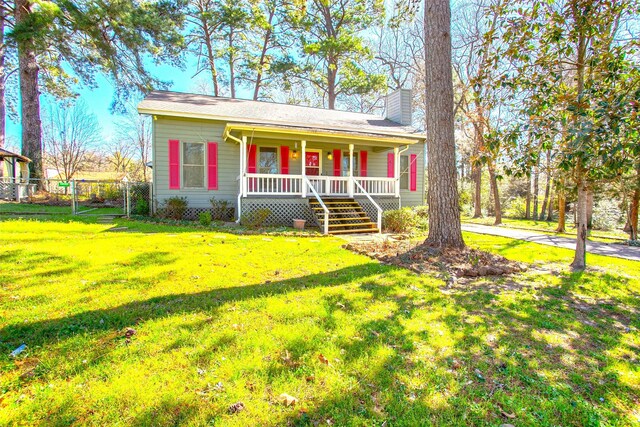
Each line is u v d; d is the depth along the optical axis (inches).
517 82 207.2
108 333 106.7
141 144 1224.8
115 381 82.4
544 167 231.0
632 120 135.2
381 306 137.8
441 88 242.1
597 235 441.4
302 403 78.0
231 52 773.9
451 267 205.2
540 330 124.3
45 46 472.4
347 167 541.0
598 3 184.5
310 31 804.0
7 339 100.7
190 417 71.7
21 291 139.3
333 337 108.9
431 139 248.7
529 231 474.9
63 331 106.7
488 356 103.3
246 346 100.9
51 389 79.1
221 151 455.5
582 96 173.6
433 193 249.4
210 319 119.0
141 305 129.9
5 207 441.4
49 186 669.3
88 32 496.4
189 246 243.0
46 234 259.9
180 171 435.8
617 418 78.9
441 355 102.0
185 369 88.7
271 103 583.8
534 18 206.5
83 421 69.7
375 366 93.4
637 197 393.7
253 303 134.9
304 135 419.2
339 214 410.6
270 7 762.2
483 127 563.2
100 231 291.1
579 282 190.9
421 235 374.9
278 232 346.0
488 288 173.8
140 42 538.6
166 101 459.8
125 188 455.5
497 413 78.4
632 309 151.4
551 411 80.0
